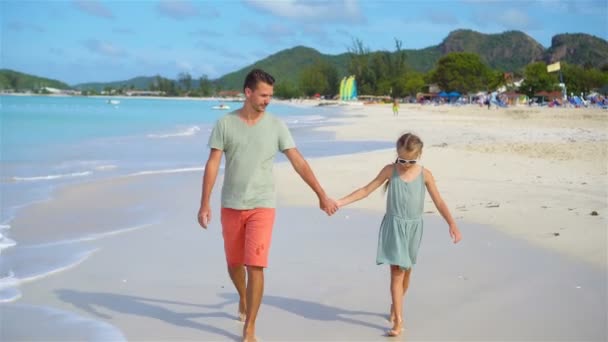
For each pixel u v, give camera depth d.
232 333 4.61
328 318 4.86
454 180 11.46
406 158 4.45
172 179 12.59
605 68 138.88
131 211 9.16
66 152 18.06
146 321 4.81
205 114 61.81
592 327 4.58
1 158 16.19
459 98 114.38
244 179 4.35
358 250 6.83
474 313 4.88
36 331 4.57
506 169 13.02
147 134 26.67
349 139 24.89
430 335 4.47
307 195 10.34
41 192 10.75
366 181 11.86
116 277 5.90
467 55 123.12
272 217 4.41
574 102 71.69
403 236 4.43
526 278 5.71
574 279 5.68
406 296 5.29
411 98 136.38
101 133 27.16
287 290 5.52
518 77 127.50
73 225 8.16
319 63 182.88
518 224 7.79
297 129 31.98
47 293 5.43
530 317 4.78
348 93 138.00
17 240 7.31
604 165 13.62
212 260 6.50
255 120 4.40
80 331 4.59
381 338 4.45
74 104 95.19
